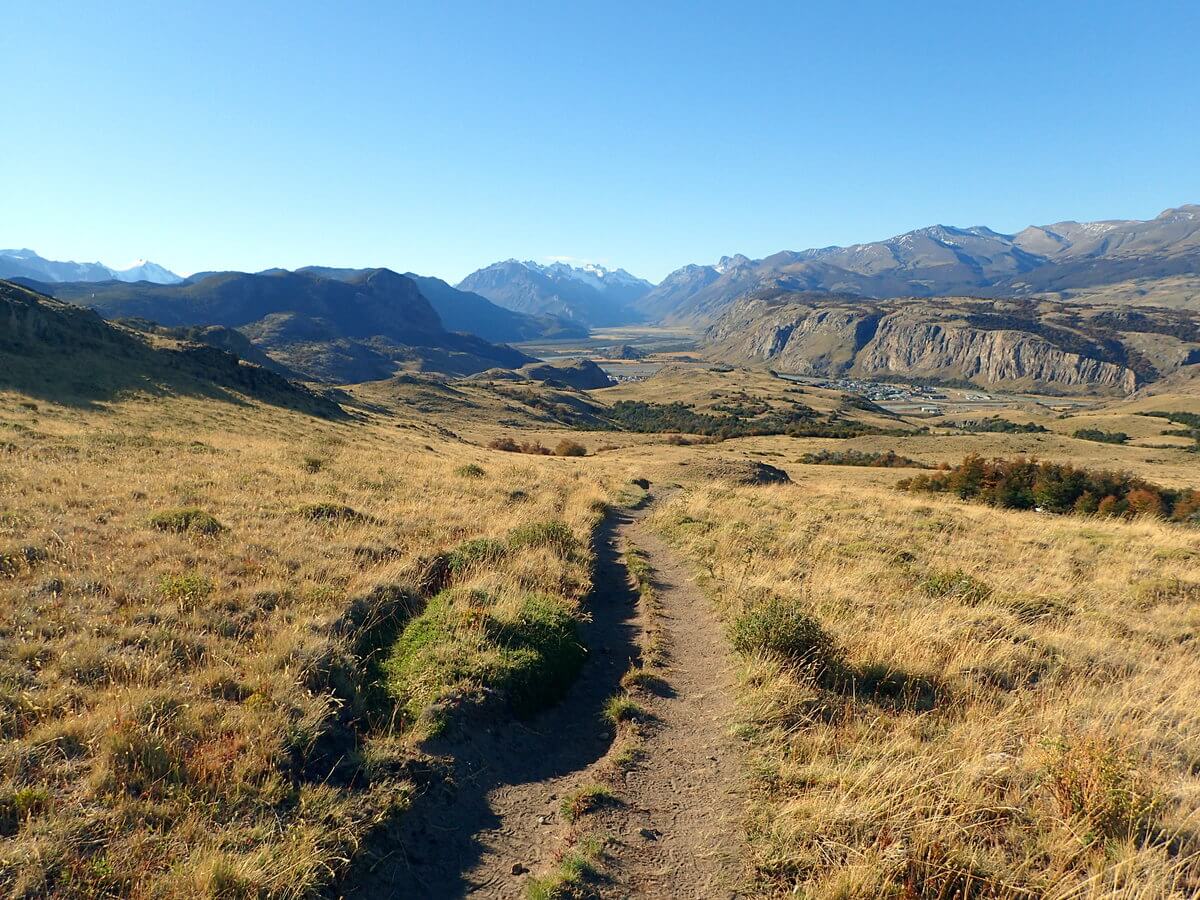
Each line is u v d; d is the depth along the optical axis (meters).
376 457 33.09
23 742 5.95
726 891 5.45
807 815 6.17
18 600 8.81
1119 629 11.84
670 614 12.69
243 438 36.28
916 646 9.89
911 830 5.85
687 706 8.83
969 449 115.62
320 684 8.01
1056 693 8.73
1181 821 6.05
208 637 8.53
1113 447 118.94
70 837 5.07
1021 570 16.42
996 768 6.70
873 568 15.55
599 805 6.55
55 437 25.36
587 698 9.28
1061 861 5.64
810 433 143.38
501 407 171.88
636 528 22.22
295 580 11.29
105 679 7.27
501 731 7.97
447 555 13.97
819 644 9.50
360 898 5.24
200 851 5.11
